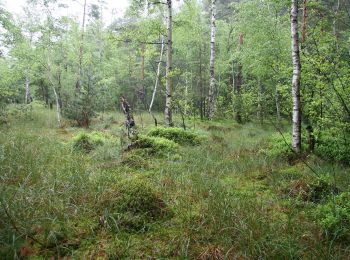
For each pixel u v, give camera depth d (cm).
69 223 422
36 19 1708
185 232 424
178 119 1958
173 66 2866
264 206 519
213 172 723
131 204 465
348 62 862
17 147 710
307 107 960
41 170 575
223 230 420
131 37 1652
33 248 368
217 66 2467
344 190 590
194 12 2380
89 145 977
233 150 1028
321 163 834
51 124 1609
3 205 383
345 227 431
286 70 1073
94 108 1736
